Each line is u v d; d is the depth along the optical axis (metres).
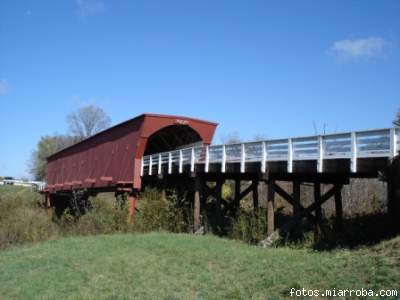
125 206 24.48
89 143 35.66
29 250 18.42
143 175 26.22
